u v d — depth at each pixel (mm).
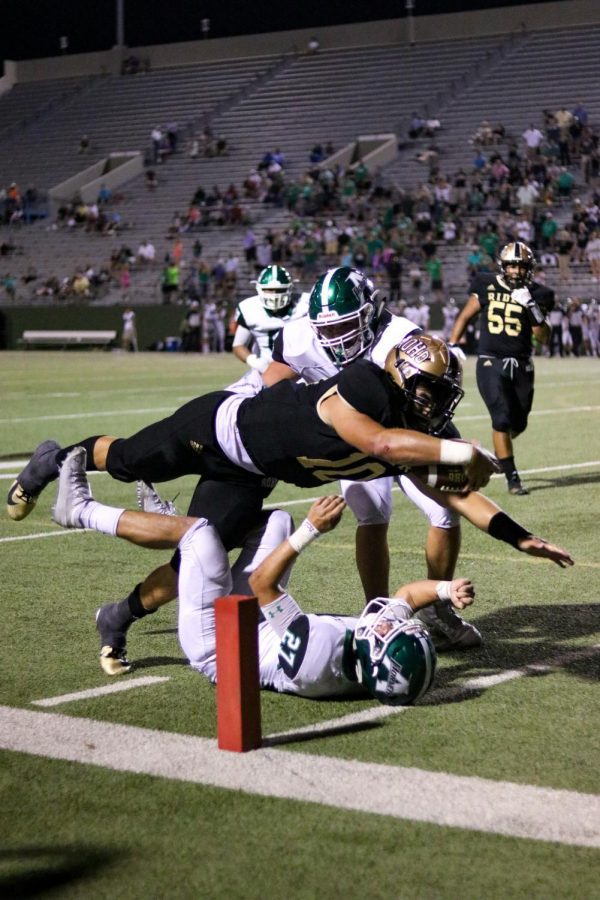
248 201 47719
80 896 3877
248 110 52438
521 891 3857
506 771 4867
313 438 5523
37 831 4371
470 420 19375
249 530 6320
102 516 6168
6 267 49781
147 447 6277
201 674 6309
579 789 4676
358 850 4168
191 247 47031
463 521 10773
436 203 43062
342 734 5336
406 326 6156
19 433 17578
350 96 50688
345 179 45938
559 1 49188
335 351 6105
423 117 48000
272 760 5016
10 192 51375
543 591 8094
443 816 4434
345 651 5695
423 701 5820
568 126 43062
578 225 39906
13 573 8797
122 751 5152
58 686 6098
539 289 12281
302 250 43625
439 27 51344
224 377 29547
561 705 5730
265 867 4055
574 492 12320
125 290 46156
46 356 41625
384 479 6812
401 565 8859
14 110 58156
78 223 50062
